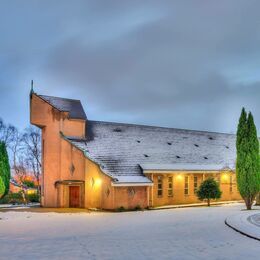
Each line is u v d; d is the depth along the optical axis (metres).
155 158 38.59
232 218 21.56
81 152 35.25
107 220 23.56
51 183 36.69
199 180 40.28
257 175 30.30
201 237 15.48
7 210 33.25
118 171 34.28
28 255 12.05
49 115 37.22
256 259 11.30
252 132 30.81
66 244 13.99
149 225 20.16
